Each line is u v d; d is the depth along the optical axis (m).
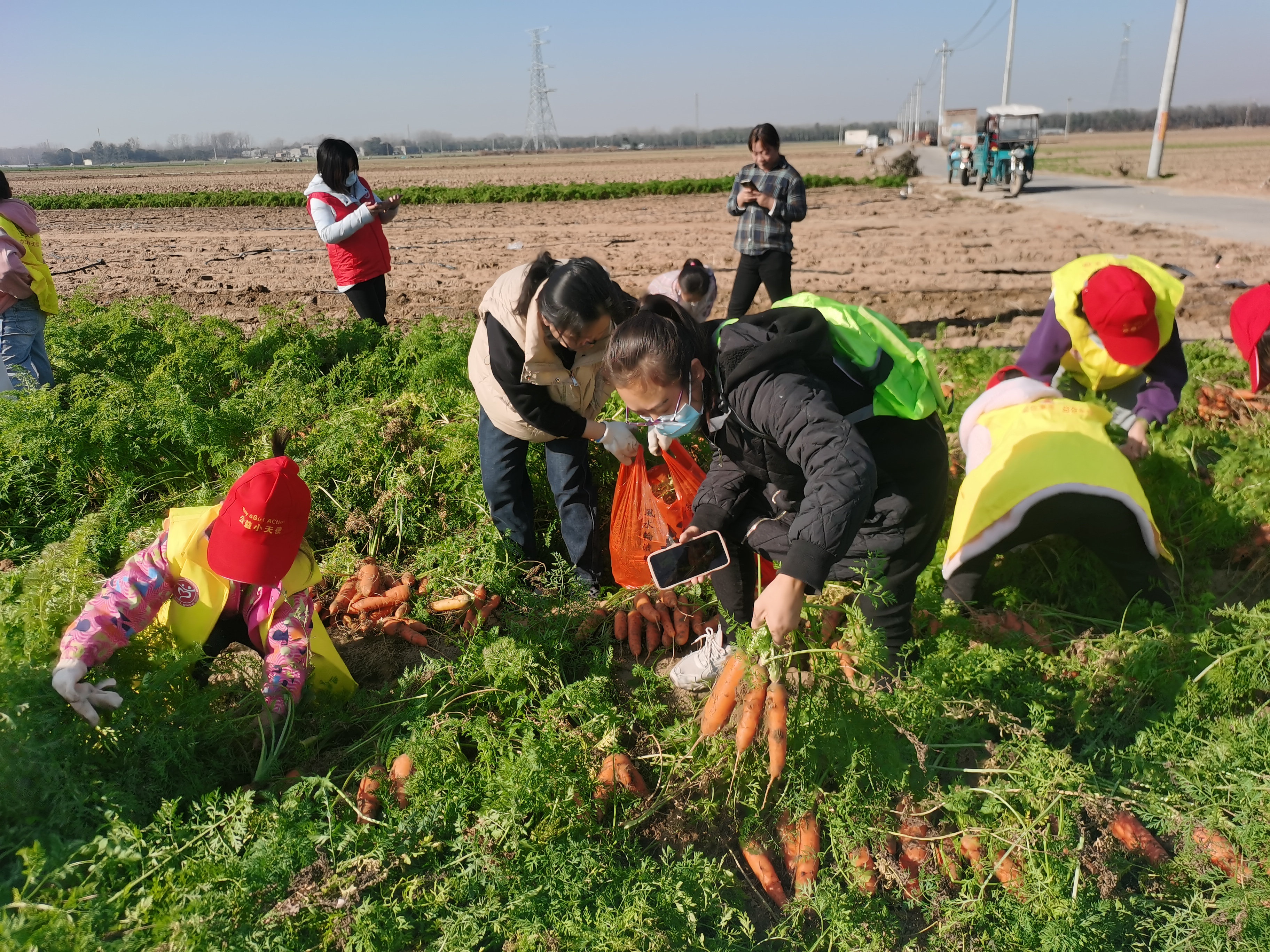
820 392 2.59
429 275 14.63
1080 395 4.86
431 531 4.81
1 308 5.80
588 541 4.39
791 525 2.97
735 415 2.67
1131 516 3.52
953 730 3.19
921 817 2.92
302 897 2.60
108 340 7.35
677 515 4.25
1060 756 2.90
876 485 2.59
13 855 2.55
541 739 3.03
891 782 2.89
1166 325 4.23
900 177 33.09
